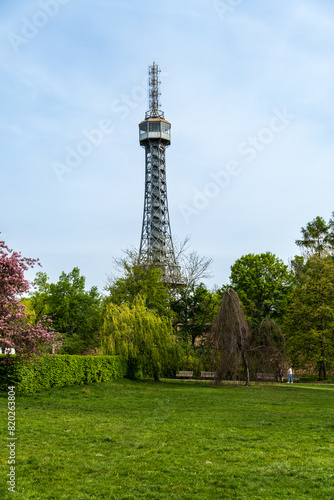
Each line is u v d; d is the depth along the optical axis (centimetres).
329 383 4541
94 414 1955
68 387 2964
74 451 1270
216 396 2844
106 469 1119
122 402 2441
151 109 13850
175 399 2631
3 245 2466
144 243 11612
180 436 1487
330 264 5184
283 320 5800
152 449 1308
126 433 1522
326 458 1227
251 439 1459
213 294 5750
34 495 936
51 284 7300
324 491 982
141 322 3962
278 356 3744
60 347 2895
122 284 5072
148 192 12538
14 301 2455
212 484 1030
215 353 3497
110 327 3972
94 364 3334
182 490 988
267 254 6378
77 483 1018
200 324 5453
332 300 4950
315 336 4800
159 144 13138
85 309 7150
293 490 988
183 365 4947
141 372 4225
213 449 1317
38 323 2492
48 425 1617
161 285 5275
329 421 1831
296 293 5256
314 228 6644
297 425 1725
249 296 6147
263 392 3155
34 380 2694
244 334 3522
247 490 990
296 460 1207
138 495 954
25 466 1116
